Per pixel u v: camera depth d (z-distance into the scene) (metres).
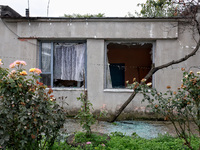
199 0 5.62
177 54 6.74
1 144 2.54
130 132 5.22
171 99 3.70
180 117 4.02
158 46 6.79
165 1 6.32
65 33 6.83
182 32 6.48
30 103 2.76
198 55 6.64
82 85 7.18
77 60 7.21
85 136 3.97
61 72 7.25
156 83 6.78
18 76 2.74
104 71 7.01
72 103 6.86
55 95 6.88
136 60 11.21
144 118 6.71
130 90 6.82
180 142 3.92
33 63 6.89
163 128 5.64
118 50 11.16
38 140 2.99
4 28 6.90
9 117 2.57
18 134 2.74
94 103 6.86
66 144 3.72
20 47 6.91
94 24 6.81
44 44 7.18
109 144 3.69
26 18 6.68
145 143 3.90
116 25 6.79
